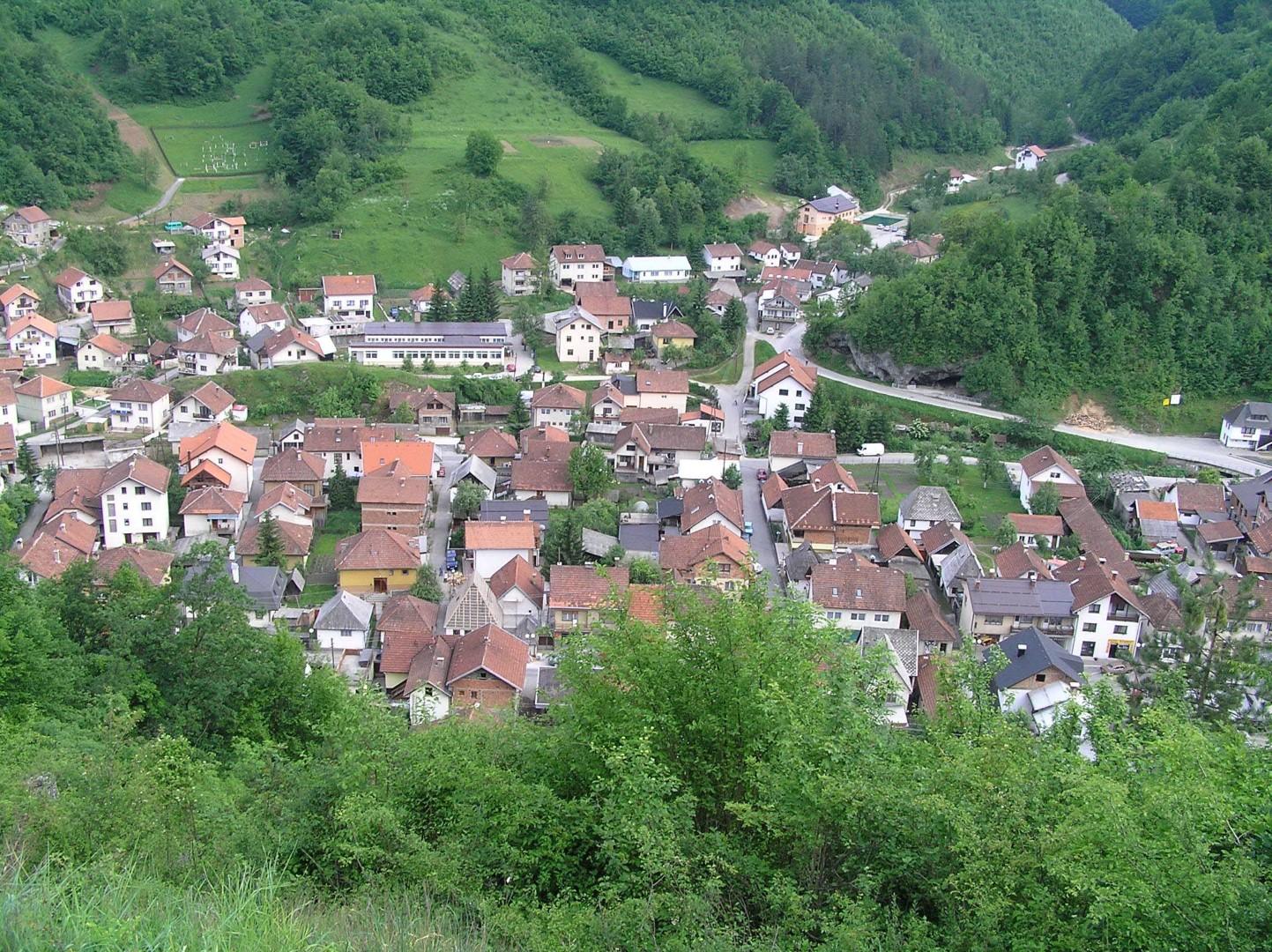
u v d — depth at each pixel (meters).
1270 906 18.92
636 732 24.92
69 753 29.86
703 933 20.14
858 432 106.31
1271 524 83.81
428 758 27.22
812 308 138.75
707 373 125.81
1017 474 98.81
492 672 57.69
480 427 110.44
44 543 73.69
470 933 20.80
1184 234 120.50
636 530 81.75
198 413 105.44
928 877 21.50
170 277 137.38
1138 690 52.34
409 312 136.00
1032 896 20.19
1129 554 84.06
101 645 47.28
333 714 35.03
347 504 89.50
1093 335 119.00
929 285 123.31
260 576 71.81
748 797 24.12
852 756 23.09
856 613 69.00
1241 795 23.23
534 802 24.48
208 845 24.42
